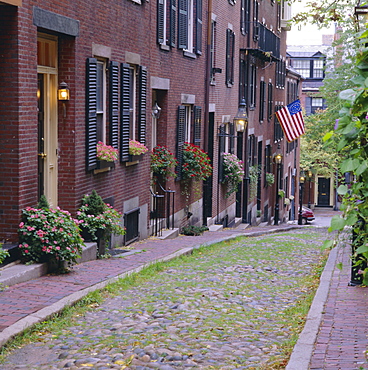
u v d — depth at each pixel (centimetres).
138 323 716
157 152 1631
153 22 1535
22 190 899
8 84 879
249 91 2756
